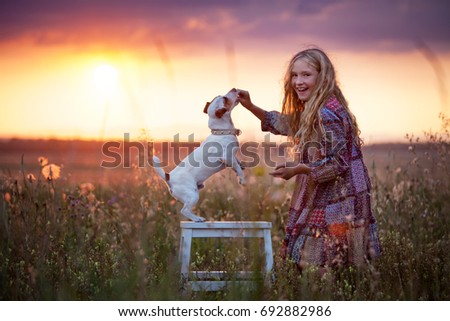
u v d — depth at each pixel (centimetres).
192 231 579
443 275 588
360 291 538
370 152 862
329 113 587
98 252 624
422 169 823
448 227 716
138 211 639
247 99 648
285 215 807
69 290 534
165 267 599
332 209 585
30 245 605
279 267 580
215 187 882
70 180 801
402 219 741
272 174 567
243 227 574
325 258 580
